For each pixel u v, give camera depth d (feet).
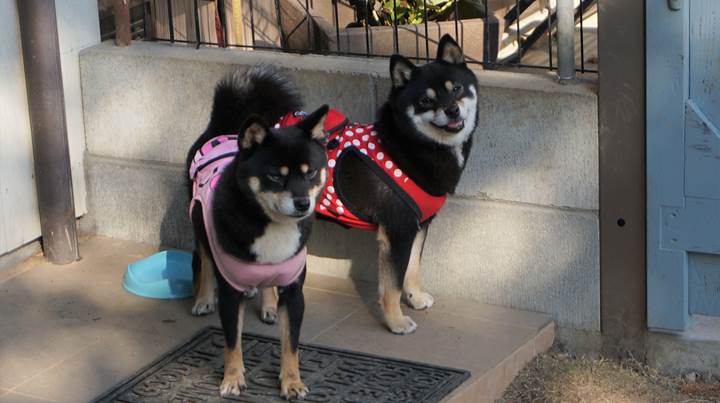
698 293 8.75
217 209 7.92
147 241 10.30
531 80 8.93
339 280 9.64
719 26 8.25
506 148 8.95
